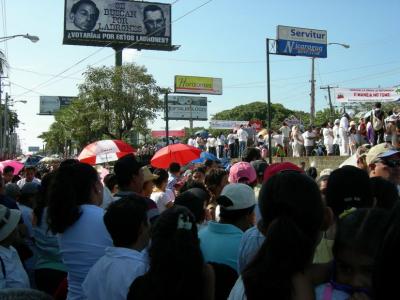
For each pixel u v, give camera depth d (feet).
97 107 99.66
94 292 9.57
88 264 11.08
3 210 12.79
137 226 9.89
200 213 13.30
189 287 7.75
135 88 99.50
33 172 38.06
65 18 135.64
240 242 10.38
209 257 11.09
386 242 5.93
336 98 117.19
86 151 30.42
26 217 18.49
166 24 144.66
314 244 7.27
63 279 13.66
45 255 13.93
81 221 11.27
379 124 56.03
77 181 11.59
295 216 7.13
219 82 193.67
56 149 247.29
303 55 88.48
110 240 11.28
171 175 29.19
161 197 20.33
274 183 7.45
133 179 15.17
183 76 189.47
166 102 78.79
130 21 141.18
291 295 6.63
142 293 7.83
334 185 9.52
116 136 100.78
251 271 6.87
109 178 21.09
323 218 7.46
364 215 6.79
